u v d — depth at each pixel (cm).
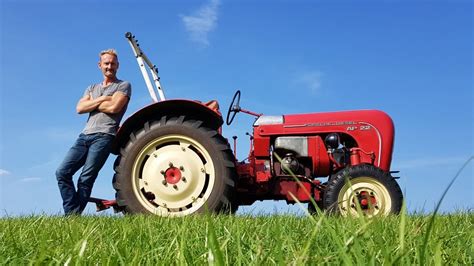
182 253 103
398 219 278
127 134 461
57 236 198
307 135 511
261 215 343
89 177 508
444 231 182
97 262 121
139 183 450
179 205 444
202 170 446
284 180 498
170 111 459
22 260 129
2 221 316
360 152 510
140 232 189
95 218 338
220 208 437
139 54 512
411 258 117
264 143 506
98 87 537
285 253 135
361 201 457
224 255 113
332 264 103
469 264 111
